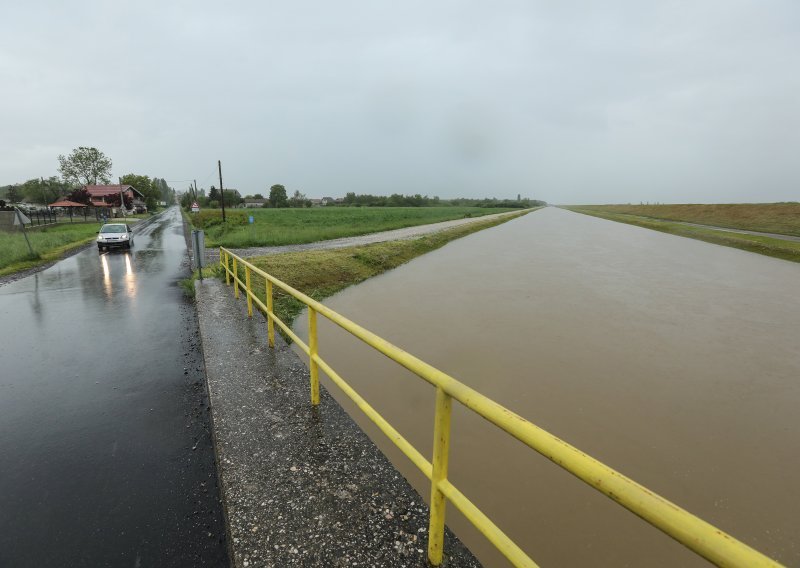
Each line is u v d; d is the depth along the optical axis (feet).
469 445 13.97
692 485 12.67
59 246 63.67
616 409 17.16
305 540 7.07
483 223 148.25
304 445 9.82
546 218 220.84
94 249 63.93
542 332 26.84
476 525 4.95
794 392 19.16
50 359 17.75
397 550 6.86
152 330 22.07
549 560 9.68
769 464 13.78
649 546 10.12
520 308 32.65
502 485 12.07
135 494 9.46
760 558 2.44
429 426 15.12
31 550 7.86
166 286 34.35
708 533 2.71
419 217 187.52
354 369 20.07
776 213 136.98
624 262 59.21
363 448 9.75
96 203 187.42
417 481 12.01
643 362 22.25
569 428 15.66
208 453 11.11
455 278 45.42
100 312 25.84
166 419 12.84
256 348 16.43
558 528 10.59
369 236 89.10
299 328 26.21
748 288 42.19
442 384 5.41
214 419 10.92
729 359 22.98
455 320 29.17
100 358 17.92
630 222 161.79
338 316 8.81
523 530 10.50
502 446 13.97
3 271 41.29
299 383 13.20
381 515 7.66
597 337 26.08
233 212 185.37
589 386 19.20
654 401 17.94
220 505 9.20
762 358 23.22
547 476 12.51
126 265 46.62
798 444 15.01
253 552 6.84
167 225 131.95
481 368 20.90
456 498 5.43
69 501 9.19
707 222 155.74
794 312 33.01
